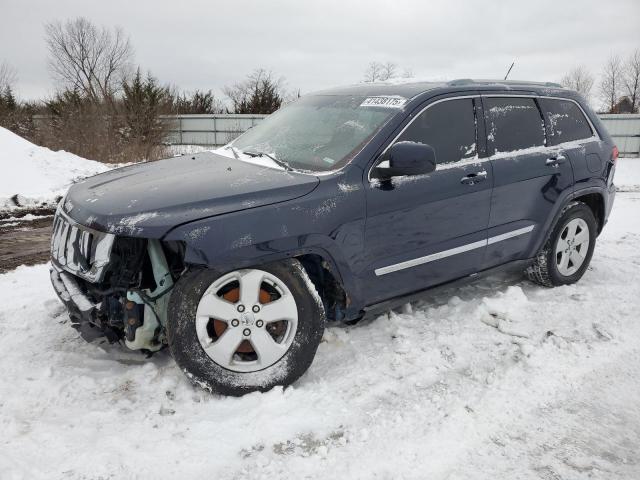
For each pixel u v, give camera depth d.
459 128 3.86
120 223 2.77
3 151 11.70
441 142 3.74
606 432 2.77
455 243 3.81
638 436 2.74
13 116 20.55
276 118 4.46
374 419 2.80
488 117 4.05
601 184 4.81
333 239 3.14
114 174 3.72
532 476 2.44
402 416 2.83
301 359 3.07
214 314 2.89
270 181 3.11
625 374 3.33
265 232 2.89
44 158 12.43
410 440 2.63
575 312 4.20
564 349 3.57
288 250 2.99
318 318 3.11
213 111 35.44
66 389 2.98
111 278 2.95
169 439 2.60
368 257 3.36
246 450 2.56
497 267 4.26
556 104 4.64
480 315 4.06
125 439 2.58
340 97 4.15
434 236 3.67
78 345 3.55
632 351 3.60
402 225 3.46
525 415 2.89
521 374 3.26
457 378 3.23
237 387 2.95
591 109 4.99
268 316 2.99
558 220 4.57
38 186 10.75
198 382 2.90
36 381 3.05
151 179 3.33
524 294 4.46
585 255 4.88
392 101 3.72
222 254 2.79
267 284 3.06
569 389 3.14
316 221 3.06
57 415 2.77
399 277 3.58
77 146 18.06
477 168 3.85
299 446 2.60
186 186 3.06
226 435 2.64
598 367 3.39
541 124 4.45
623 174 17.88
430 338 3.71
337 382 3.15
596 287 4.75
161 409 2.84
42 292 4.68
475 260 4.01
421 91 3.76
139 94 22.42
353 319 3.57
